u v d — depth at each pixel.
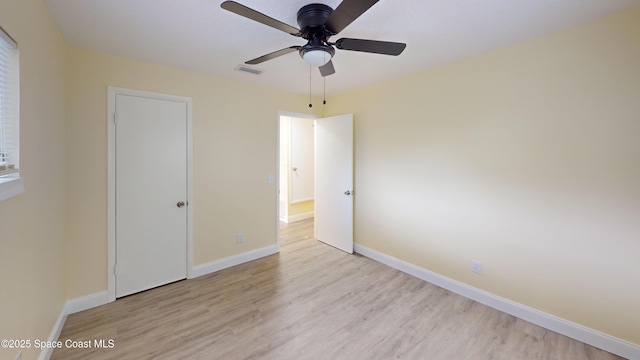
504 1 1.59
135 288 2.58
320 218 4.20
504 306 2.32
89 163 2.30
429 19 1.79
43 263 1.65
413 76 2.93
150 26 1.87
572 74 1.92
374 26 1.89
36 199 1.53
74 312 2.26
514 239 2.25
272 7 1.61
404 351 1.85
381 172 3.34
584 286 1.93
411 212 3.03
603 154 1.83
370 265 3.31
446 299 2.53
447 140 2.66
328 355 1.81
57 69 1.90
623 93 1.74
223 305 2.41
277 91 3.60
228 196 3.20
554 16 1.76
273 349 1.86
